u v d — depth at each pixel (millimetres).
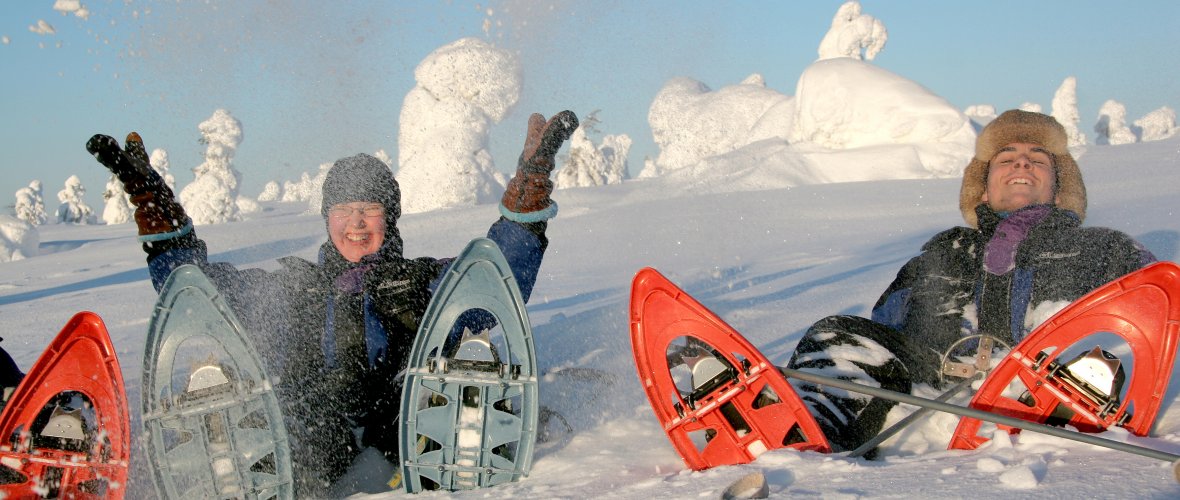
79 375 2398
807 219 14602
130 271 15633
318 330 2807
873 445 2320
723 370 2373
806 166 27094
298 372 2758
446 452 2531
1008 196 2732
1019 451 2068
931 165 26125
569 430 2893
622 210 18594
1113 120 49094
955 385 2582
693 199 20469
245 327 2465
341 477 2777
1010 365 2287
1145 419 2176
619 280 8430
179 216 2793
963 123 27281
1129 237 2590
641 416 3012
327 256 2908
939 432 2523
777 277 7359
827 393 2475
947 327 2695
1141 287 2162
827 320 2670
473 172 32625
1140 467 1804
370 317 2844
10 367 2861
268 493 2418
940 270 2758
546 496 2260
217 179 42312
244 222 30938
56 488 2402
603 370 3707
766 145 29688
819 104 28641
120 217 54281
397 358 2877
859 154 27141
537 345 4414
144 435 2381
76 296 11711
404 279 2898
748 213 15852
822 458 2141
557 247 13016
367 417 2852
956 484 1779
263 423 2439
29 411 2387
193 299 2385
